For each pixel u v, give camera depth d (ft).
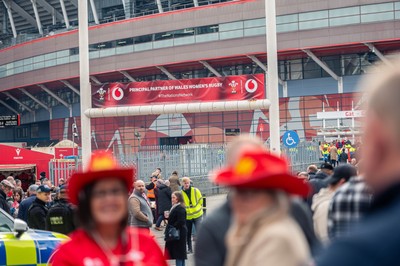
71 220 57.21
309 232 23.70
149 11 387.55
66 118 428.15
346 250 7.75
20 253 40.47
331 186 35.81
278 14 321.52
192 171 166.40
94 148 407.23
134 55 365.20
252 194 14.39
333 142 206.90
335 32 312.29
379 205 8.54
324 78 340.18
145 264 18.31
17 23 498.28
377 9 306.35
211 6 341.41
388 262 7.57
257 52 329.93
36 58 408.26
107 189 18.11
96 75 383.86
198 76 373.20
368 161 8.68
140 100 147.54
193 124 374.22
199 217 86.33
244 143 18.57
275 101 140.56
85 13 148.97
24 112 464.24
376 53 315.78
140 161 159.02
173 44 353.31
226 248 21.70
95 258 17.80
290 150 189.88
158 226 101.50
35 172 165.78
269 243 13.61
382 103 8.52
